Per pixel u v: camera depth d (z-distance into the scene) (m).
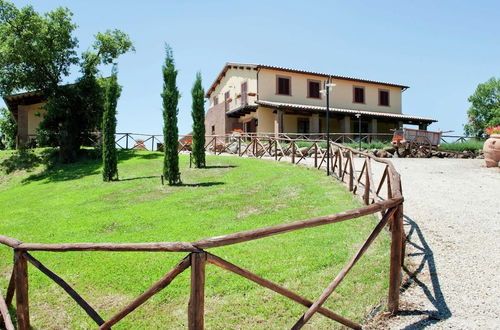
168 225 7.93
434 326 3.74
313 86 27.75
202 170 15.99
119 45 23.27
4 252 7.14
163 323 4.27
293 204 9.07
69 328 4.37
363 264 5.34
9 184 18.66
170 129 13.80
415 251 5.73
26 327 3.46
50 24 21.88
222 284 4.98
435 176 12.49
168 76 14.37
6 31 20.72
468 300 4.21
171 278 2.75
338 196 9.42
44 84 22.53
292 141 16.16
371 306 4.24
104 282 5.38
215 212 8.79
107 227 8.15
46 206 11.25
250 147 21.23
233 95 29.38
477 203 8.48
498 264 5.09
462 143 24.06
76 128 22.25
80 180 16.20
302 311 4.29
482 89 42.75
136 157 20.88
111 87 15.77
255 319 4.17
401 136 21.27
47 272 3.35
